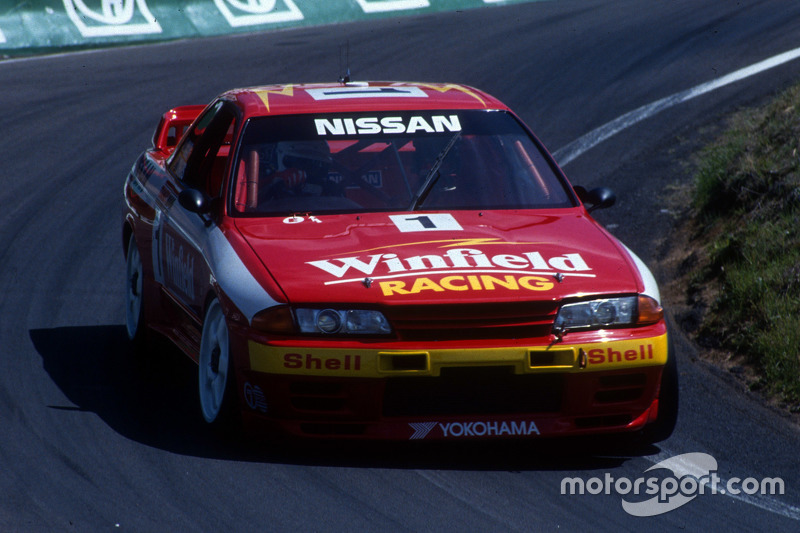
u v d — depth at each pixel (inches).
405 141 737.0
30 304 987.9
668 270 1075.3
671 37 2217.0
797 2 2450.8
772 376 770.8
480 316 586.6
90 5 2551.7
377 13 2851.9
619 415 614.5
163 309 798.5
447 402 591.5
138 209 876.0
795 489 592.4
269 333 587.2
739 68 1882.4
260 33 2669.8
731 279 933.8
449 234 653.3
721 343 861.2
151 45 2534.5
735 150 1267.2
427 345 581.0
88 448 625.6
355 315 582.2
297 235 655.1
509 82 1951.3
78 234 1241.4
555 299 592.4
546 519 539.5
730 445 659.4
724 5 2534.5
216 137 795.4
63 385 755.4
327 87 823.7
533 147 759.7
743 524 543.2
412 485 578.6
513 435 595.2
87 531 512.7
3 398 719.7
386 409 588.7
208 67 2186.3
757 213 1063.0
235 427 619.2
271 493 562.6
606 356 595.5
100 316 960.9
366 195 703.1
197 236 705.0
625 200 1310.3
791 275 890.1
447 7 2933.1
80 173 1497.3
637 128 1606.8
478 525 528.7
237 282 615.5
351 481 581.6
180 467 597.3
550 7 2832.2
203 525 521.7
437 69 2076.8
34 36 2463.1
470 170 725.9
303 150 722.2
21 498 550.3
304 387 585.6
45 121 1777.8
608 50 2153.1
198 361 685.9
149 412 697.6
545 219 693.9
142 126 1732.3
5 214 1316.4
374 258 619.8
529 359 584.1
